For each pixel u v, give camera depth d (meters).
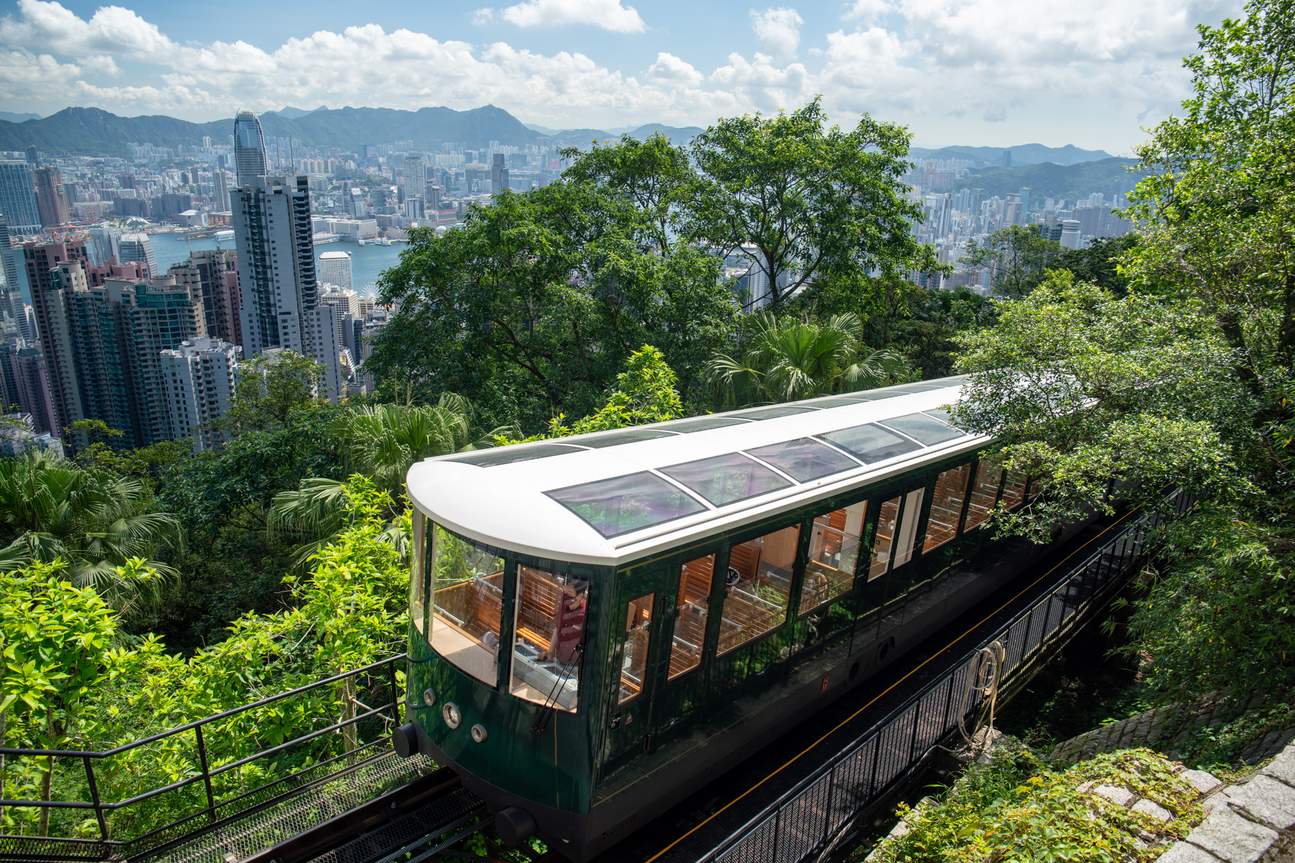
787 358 15.40
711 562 6.52
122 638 9.59
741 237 25.34
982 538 10.82
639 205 27.39
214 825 6.21
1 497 11.23
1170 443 7.46
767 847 6.53
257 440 19.78
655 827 7.29
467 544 6.05
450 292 21.38
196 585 18.88
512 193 21.44
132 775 7.34
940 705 8.32
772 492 7.19
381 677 9.02
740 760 7.46
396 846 6.26
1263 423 8.45
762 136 24.33
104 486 12.41
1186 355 8.47
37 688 5.99
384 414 12.15
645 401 13.92
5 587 6.76
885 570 8.92
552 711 5.67
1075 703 11.30
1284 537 7.08
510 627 5.77
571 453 7.32
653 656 6.08
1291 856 4.11
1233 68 11.07
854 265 24.12
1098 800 4.97
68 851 5.73
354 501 10.02
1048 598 9.98
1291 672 6.34
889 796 7.70
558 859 6.57
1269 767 4.75
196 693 7.57
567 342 21.58
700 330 18.77
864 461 8.45
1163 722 7.78
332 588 8.12
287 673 8.16
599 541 5.65
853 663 8.75
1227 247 8.87
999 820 5.18
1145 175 11.70
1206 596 6.86
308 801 6.64
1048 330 9.11
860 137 24.41
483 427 18.92
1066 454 8.73
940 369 29.86
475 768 6.11
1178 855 4.14
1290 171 8.59
